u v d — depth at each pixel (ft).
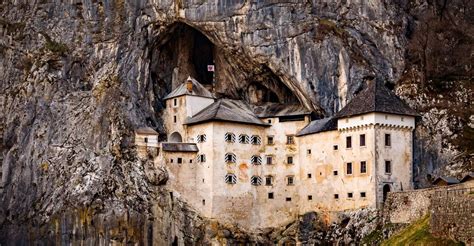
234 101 419.74
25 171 415.85
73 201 387.34
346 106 370.53
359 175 355.77
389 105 359.25
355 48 395.96
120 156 394.11
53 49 431.02
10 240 409.69
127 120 402.72
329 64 395.34
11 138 428.15
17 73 436.76
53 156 408.87
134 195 384.68
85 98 416.26
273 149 399.65
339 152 367.45
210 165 388.37
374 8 404.36
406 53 397.80
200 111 412.36
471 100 381.40
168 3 417.69
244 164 394.93
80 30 430.61
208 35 422.82
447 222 266.98
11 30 445.37
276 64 405.18
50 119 418.51
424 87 382.83
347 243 347.36
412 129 364.17
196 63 454.40
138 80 420.36
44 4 442.09
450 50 404.77
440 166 361.71
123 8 425.69
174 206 387.34
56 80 425.28
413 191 325.01
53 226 390.63
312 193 379.55
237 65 423.23
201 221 383.86
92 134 404.16
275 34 404.77
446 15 424.05
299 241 373.81
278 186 394.11
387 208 336.90
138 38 422.41
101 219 380.58
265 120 405.80
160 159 391.45
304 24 402.31
